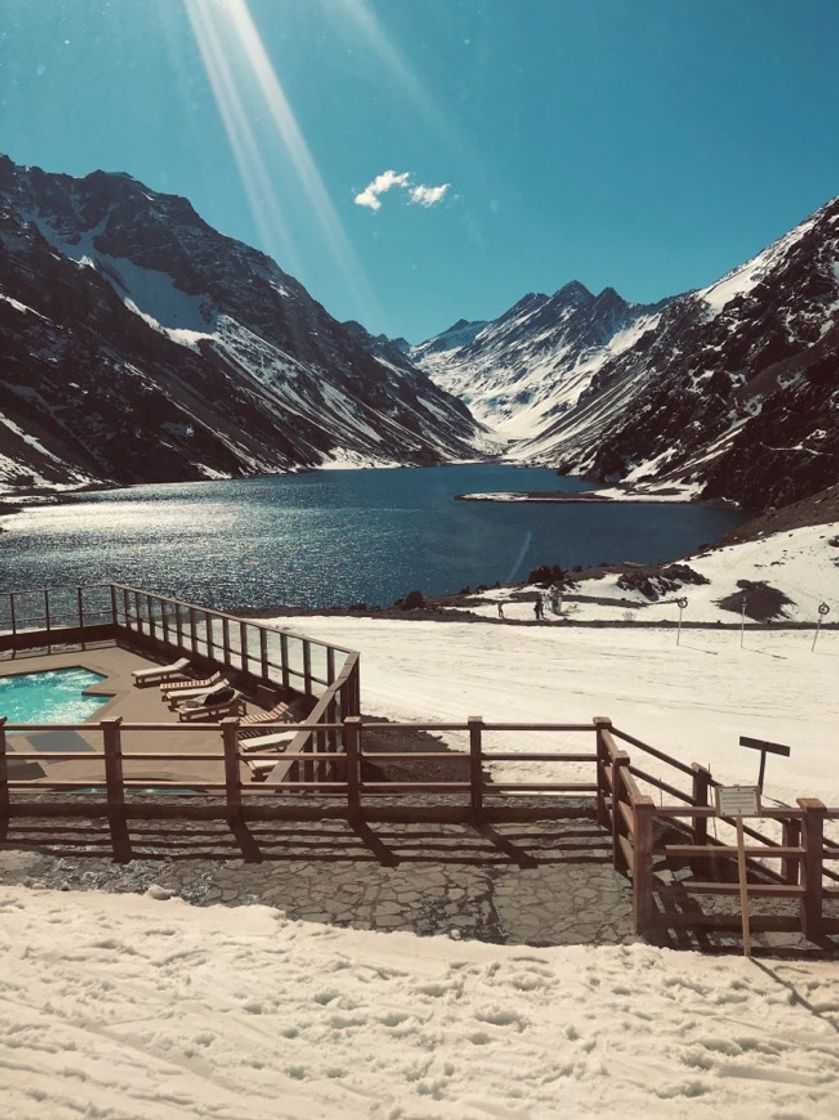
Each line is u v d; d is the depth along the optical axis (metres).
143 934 8.07
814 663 31.75
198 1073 6.08
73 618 29.06
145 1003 6.91
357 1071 6.12
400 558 91.88
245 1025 6.64
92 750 15.98
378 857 9.73
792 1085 6.05
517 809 10.71
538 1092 5.93
